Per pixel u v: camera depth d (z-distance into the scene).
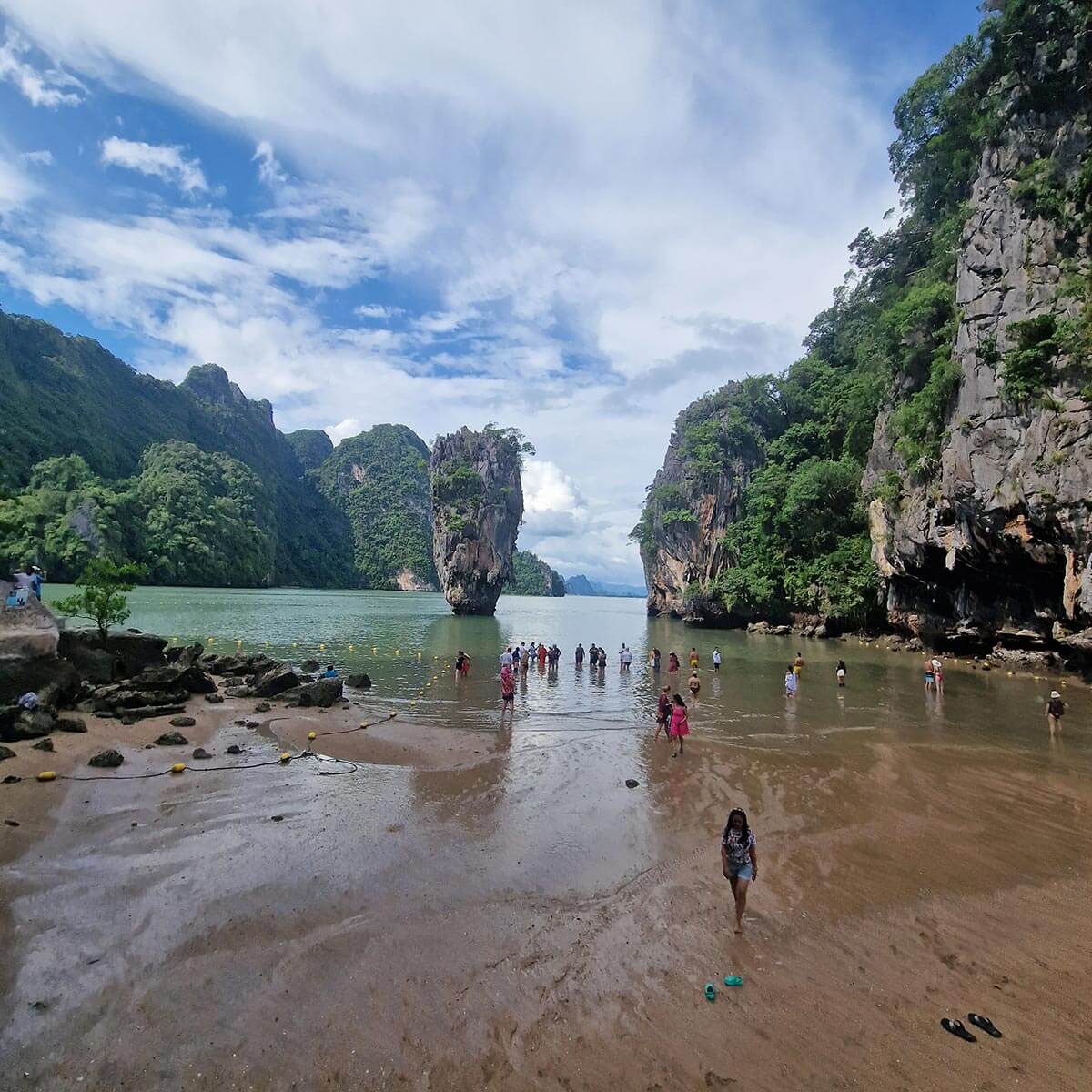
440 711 18.69
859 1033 5.25
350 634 41.78
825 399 53.53
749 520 54.72
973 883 8.06
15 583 16.05
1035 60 23.97
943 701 21.16
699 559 61.91
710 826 9.81
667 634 51.62
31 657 14.13
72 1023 4.92
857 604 42.94
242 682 20.39
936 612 35.44
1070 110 22.78
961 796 11.48
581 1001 5.51
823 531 47.12
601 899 7.36
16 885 6.90
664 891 7.63
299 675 22.09
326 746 13.71
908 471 32.44
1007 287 23.89
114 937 6.06
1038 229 23.09
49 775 10.30
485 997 5.48
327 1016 5.14
